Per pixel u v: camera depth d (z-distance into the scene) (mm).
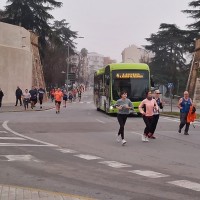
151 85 35062
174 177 11016
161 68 97875
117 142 18438
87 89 196500
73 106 57125
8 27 53469
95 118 32375
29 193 8891
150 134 19953
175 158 14258
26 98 42562
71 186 9875
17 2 76812
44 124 26594
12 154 14586
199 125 28484
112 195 9062
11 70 53844
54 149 15977
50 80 92500
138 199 8766
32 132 21984
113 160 13656
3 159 13531
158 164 13023
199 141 19266
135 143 18234
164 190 9562
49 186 9836
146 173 11508
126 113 17859
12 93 54125
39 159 13641
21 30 56375
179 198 8867
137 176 11102
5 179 10555
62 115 35469
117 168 12219
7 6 78062
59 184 10078
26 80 58281
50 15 78562
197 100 63594
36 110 42719
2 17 79938
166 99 89188
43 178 10742
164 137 20734
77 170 11859
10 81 53625
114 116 34906
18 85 55469
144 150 16141
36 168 12086
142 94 34500
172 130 24266
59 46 88750
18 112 39250
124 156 14570
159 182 10391
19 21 77625
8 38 53531
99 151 15672
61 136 20422
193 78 69438
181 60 97938
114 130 23656
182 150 16250
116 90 34500
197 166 12727
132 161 13539
